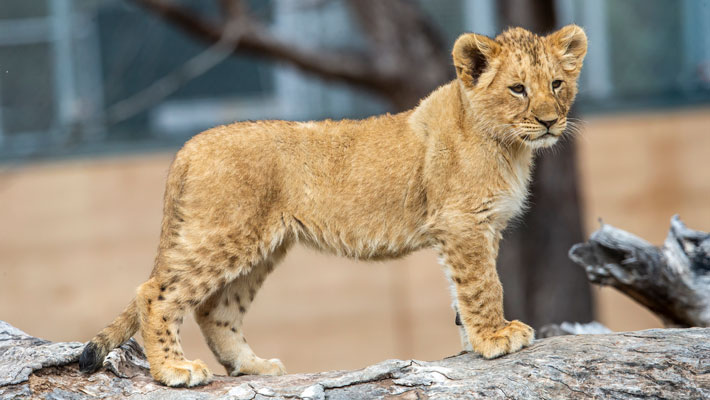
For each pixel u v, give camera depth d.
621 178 16.38
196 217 7.25
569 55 7.75
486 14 16.20
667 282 8.84
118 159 16.30
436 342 16.39
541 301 14.80
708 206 16.23
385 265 16.52
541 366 6.72
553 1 14.20
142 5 14.23
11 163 16.00
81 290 16.14
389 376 6.74
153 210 16.23
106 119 15.45
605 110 16.48
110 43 16.20
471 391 6.52
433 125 7.62
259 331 16.44
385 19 14.85
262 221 7.42
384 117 7.88
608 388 6.46
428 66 14.83
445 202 7.44
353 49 16.22
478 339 7.25
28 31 16.05
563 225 14.75
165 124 16.44
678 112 16.42
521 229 14.80
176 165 7.43
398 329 16.44
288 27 16.44
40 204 16.17
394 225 7.69
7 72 16.06
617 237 8.95
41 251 16.14
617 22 16.52
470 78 7.52
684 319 9.01
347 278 16.52
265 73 16.59
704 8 16.44
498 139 7.49
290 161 7.53
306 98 16.67
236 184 7.29
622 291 9.20
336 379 6.71
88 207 16.20
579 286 14.82
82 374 6.97
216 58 14.32
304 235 7.69
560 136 7.84
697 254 8.87
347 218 7.66
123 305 16.14
